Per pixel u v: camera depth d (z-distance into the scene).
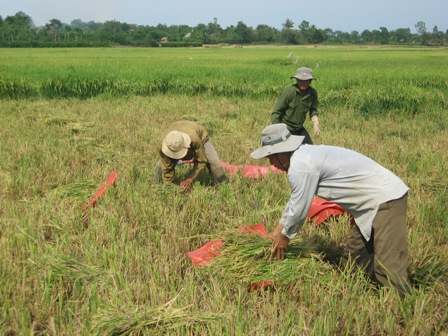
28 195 5.93
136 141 8.78
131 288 3.61
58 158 7.45
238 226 4.79
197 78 17.08
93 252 4.12
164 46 114.31
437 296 3.64
